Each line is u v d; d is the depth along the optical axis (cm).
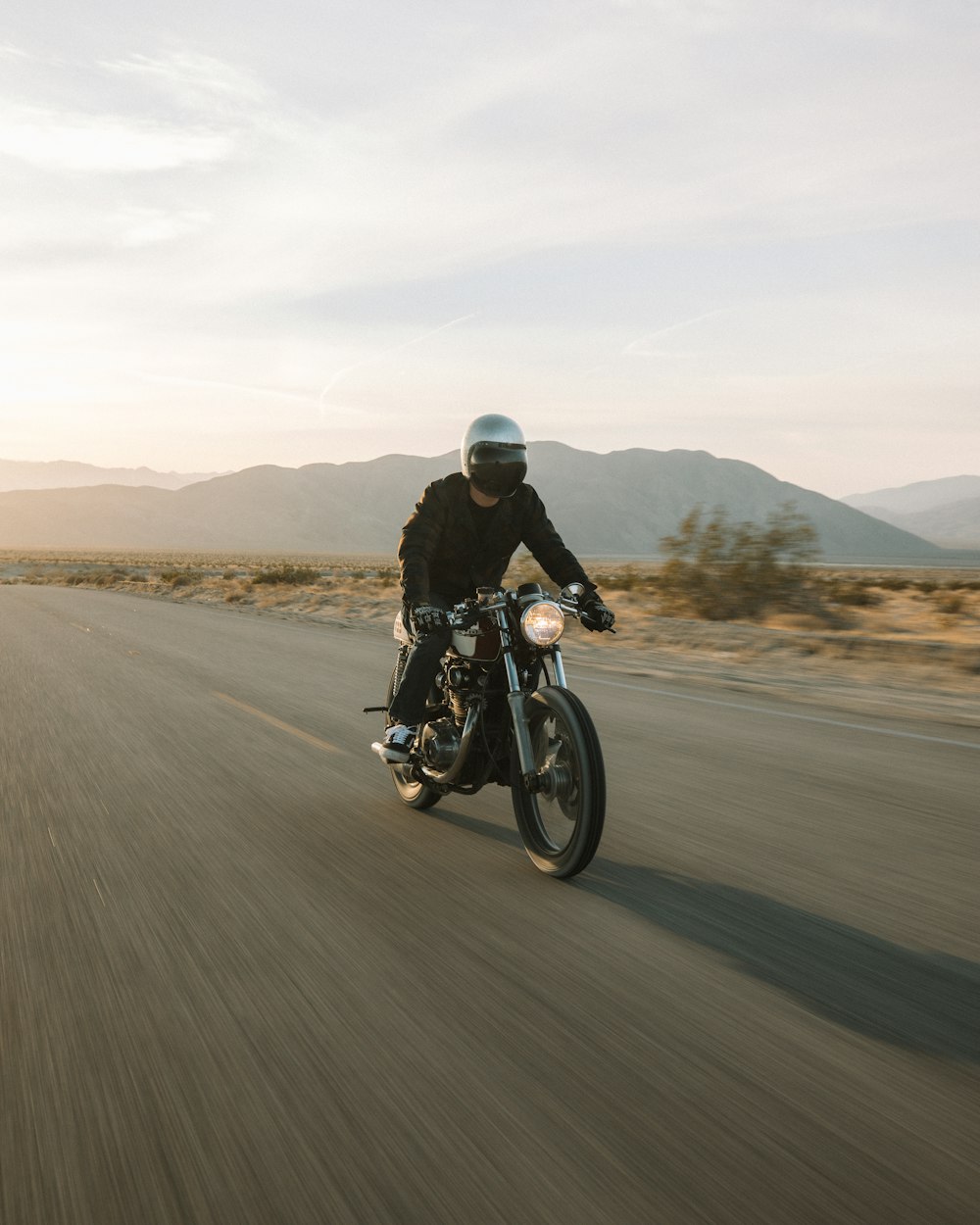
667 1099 260
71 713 913
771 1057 283
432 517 513
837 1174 227
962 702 1053
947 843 510
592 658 1480
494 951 365
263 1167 231
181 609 2628
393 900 422
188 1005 319
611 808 579
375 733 823
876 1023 306
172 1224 212
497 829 540
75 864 473
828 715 940
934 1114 253
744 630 1675
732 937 379
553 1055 284
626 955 361
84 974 345
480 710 493
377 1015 310
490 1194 220
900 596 4006
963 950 369
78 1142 243
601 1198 219
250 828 536
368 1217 213
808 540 2102
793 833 527
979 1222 211
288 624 2075
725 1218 211
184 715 904
